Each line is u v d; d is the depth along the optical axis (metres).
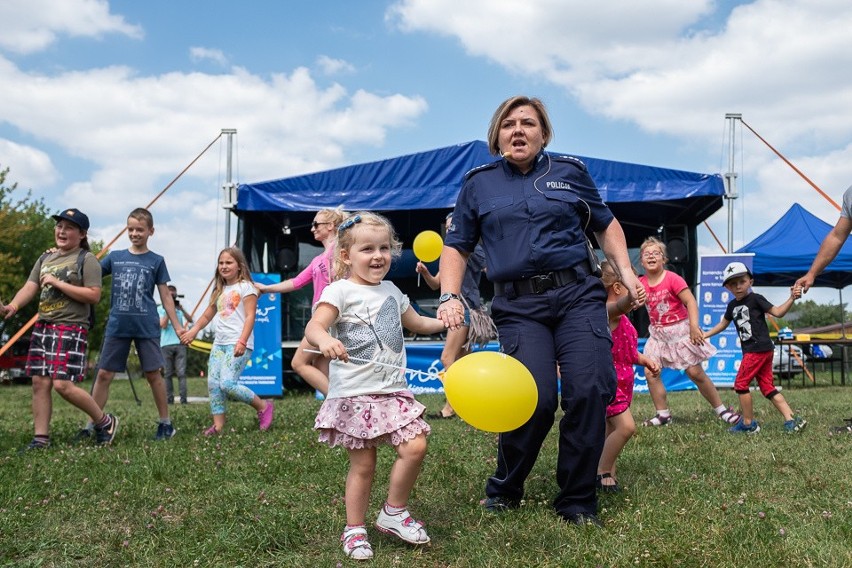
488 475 4.17
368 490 3.00
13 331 28.11
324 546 2.99
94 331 30.22
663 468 4.28
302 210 11.18
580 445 3.20
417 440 2.96
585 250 3.39
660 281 6.93
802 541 2.84
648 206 12.73
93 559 2.87
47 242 30.48
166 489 3.87
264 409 6.75
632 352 4.09
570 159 3.49
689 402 8.84
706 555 2.66
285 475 4.24
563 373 3.27
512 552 2.81
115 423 6.00
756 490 3.73
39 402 5.80
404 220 13.52
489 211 3.39
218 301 6.75
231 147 11.46
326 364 6.62
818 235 12.79
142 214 6.45
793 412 7.28
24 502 3.64
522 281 3.32
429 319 3.31
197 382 20.67
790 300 6.04
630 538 2.88
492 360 2.79
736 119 11.61
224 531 3.07
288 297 13.45
